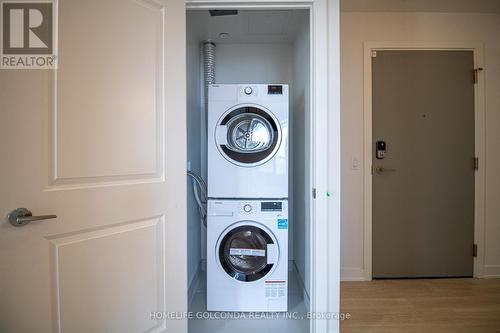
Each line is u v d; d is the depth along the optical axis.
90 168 1.02
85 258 1.02
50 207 0.91
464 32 2.31
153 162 1.23
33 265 0.88
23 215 0.85
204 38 2.33
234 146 1.77
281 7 1.46
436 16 2.29
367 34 2.28
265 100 1.75
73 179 0.98
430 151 2.30
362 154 2.31
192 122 2.15
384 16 2.28
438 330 1.61
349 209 2.31
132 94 1.15
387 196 2.31
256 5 1.45
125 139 1.13
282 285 1.75
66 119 0.96
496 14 2.32
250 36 2.30
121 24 1.11
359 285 2.20
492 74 2.32
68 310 0.97
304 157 1.92
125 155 1.13
